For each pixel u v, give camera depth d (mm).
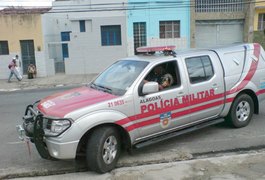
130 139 5250
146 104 5359
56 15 25906
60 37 26781
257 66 7113
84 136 4926
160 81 5684
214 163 5188
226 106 6559
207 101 6184
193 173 4840
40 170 5219
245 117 7031
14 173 5148
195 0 24469
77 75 23188
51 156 4891
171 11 24047
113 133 5039
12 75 22094
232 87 6609
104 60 23969
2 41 23078
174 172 4902
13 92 16344
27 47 23312
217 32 25375
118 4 23516
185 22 24344
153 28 24125
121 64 6176
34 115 5121
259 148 5879
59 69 25000
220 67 6438
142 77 5445
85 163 5418
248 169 4918
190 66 6012
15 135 7289
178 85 5801
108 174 4957
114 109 5020
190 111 5945
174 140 6379
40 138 4809
